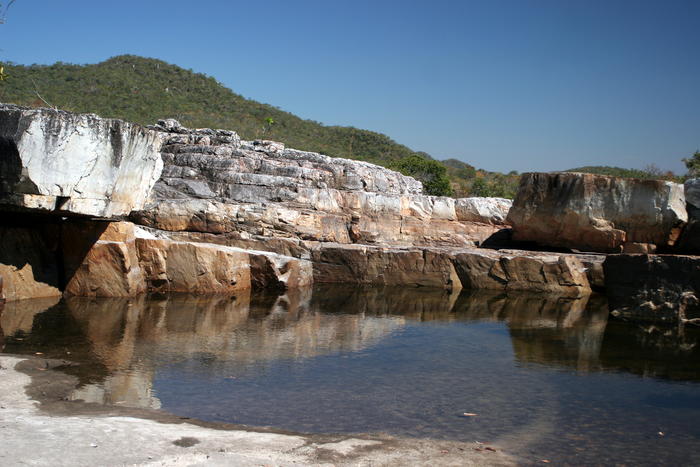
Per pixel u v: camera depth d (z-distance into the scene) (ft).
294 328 42.14
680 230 65.72
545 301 59.00
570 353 37.11
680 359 36.04
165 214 70.08
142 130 46.50
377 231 77.97
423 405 26.00
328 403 25.79
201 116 224.12
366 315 48.98
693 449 21.93
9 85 174.81
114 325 39.81
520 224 74.18
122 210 47.75
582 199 69.21
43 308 44.32
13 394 24.13
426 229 79.77
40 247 50.08
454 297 60.85
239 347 35.50
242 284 58.75
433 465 19.06
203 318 44.06
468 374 31.55
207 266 56.03
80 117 40.47
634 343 40.24
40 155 38.65
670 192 65.00
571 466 19.93
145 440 19.27
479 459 19.92
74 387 26.07
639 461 20.63
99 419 21.22
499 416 24.91
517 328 44.91
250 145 84.79
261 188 75.00
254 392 26.91
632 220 67.15
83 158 41.52
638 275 48.21
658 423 24.75
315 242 71.26
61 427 19.74
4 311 42.19
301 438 21.06
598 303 58.08
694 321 45.60
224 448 19.19
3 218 48.14
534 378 31.17
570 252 72.33
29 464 16.46
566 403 27.09
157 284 55.83
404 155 254.88
